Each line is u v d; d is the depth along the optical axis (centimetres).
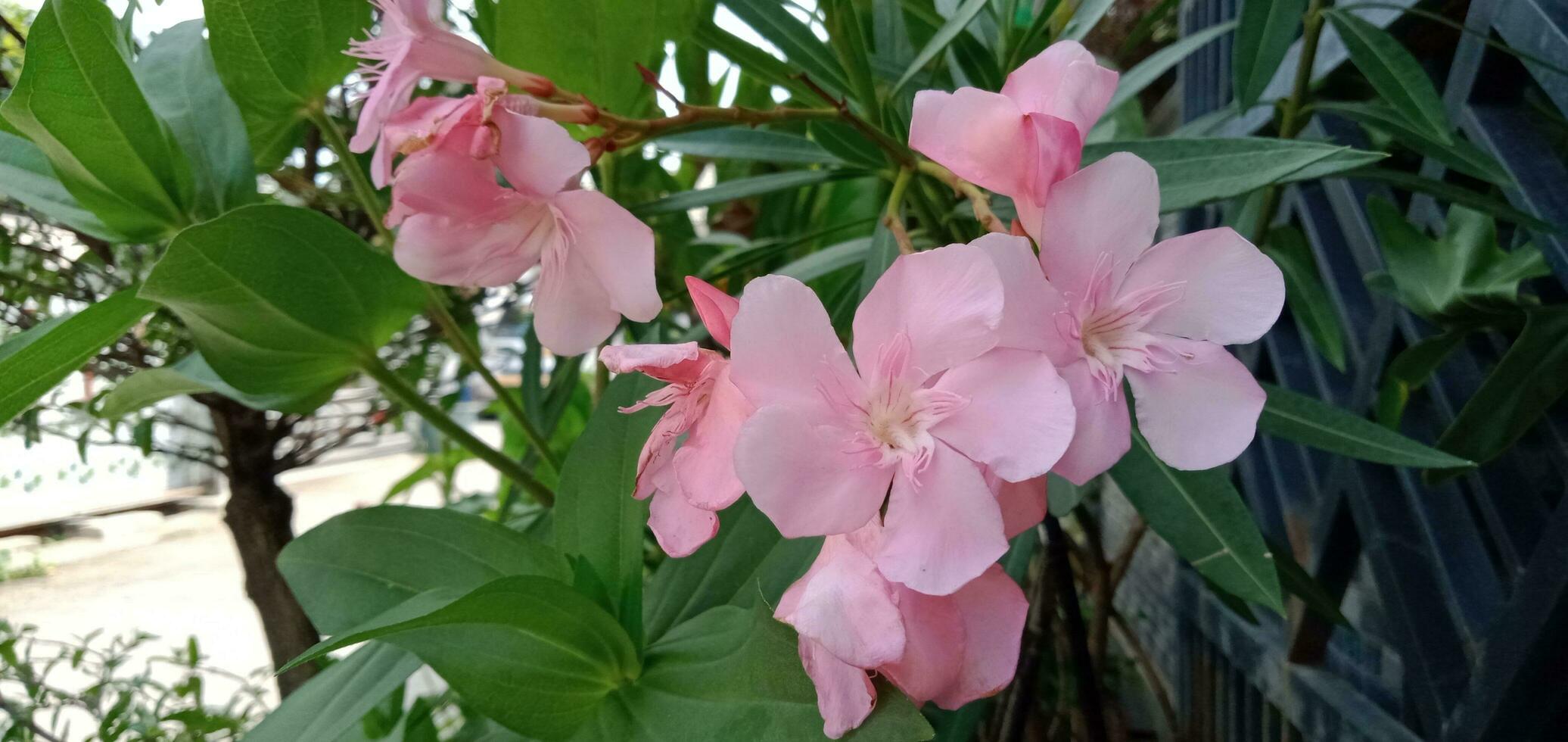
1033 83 13
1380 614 27
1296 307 24
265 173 22
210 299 17
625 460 17
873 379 11
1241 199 25
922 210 21
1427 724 20
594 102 20
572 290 15
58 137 17
